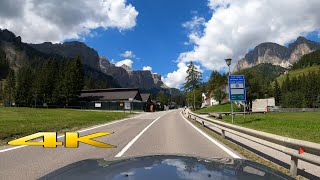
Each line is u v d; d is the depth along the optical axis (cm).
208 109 10088
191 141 1537
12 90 15012
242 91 2697
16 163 962
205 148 1284
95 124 2844
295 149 763
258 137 1051
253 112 7031
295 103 15512
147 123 3088
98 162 304
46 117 3788
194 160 305
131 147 1318
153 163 283
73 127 2420
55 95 10712
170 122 3281
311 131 2036
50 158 1052
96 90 11531
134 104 10588
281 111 8894
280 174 284
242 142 1495
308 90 16462
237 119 3844
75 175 255
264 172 282
